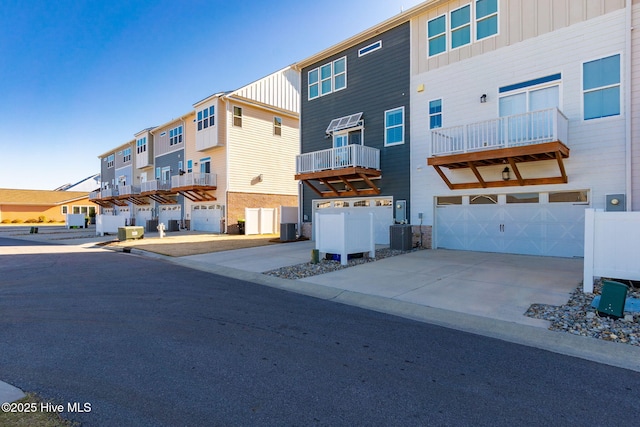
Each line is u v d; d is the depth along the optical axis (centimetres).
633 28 932
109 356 396
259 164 2486
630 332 452
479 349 425
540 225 1100
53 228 3272
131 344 432
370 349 423
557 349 423
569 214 1049
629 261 602
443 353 412
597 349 415
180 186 2461
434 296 655
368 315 567
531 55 1101
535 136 1045
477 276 812
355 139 1573
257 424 270
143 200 3253
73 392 315
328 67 1695
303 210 1811
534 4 1100
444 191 1291
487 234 1209
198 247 1480
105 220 2291
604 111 976
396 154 1426
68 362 379
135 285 782
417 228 1351
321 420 277
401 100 1415
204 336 462
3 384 328
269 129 2556
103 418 274
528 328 486
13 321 520
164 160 2967
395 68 1437
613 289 502
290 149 2695
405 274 855
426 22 1344
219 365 375
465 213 1259
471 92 1224
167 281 830
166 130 2950
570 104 1027
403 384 337
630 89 929
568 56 1034
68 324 508
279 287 777
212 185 2383
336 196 1623
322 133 1714
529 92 1105
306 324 516
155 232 2486
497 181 1166
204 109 2392
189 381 338
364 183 1527
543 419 281
